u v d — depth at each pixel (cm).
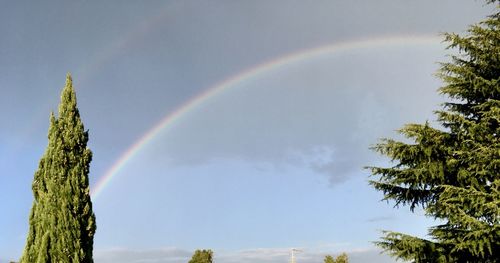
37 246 1150
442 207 1254
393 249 1257
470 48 1335
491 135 1238
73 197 1198
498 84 1298
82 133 1279
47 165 1216
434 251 1218
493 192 1170
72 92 1304
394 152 1310
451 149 1277
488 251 1203
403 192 1371
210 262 6016
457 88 1348
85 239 1193
